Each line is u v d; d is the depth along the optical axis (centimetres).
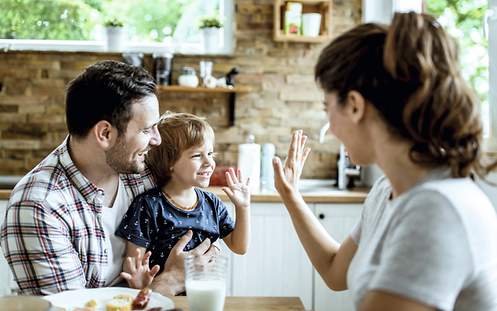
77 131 146
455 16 258
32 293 139
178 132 176
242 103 338
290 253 281
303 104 340
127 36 343
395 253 80
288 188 133
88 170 153
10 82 330
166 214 173
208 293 115
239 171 184
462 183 87
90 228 149
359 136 95
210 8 345
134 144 148
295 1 325
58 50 330
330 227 284
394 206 88
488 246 82
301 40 327
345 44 92
